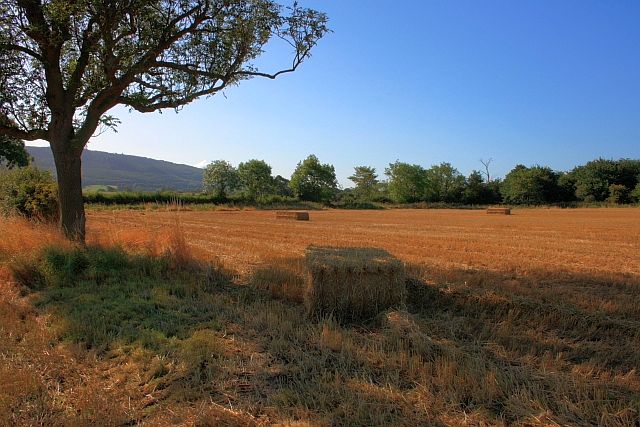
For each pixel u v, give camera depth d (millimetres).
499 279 8914
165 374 4473
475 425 3473
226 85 11633
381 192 118188
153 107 11523
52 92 10664
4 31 9586
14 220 11594
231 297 7637
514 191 85688
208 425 3531
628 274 9773
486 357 4789
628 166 84562
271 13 10828
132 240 10805
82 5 9023
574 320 6121
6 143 15234
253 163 85688
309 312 6492
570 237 19625
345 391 3992
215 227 25250
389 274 6531
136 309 6609
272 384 4270
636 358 4809
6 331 5676
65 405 3904
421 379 4207
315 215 47906
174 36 10602
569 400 3777
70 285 8281
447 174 95688
